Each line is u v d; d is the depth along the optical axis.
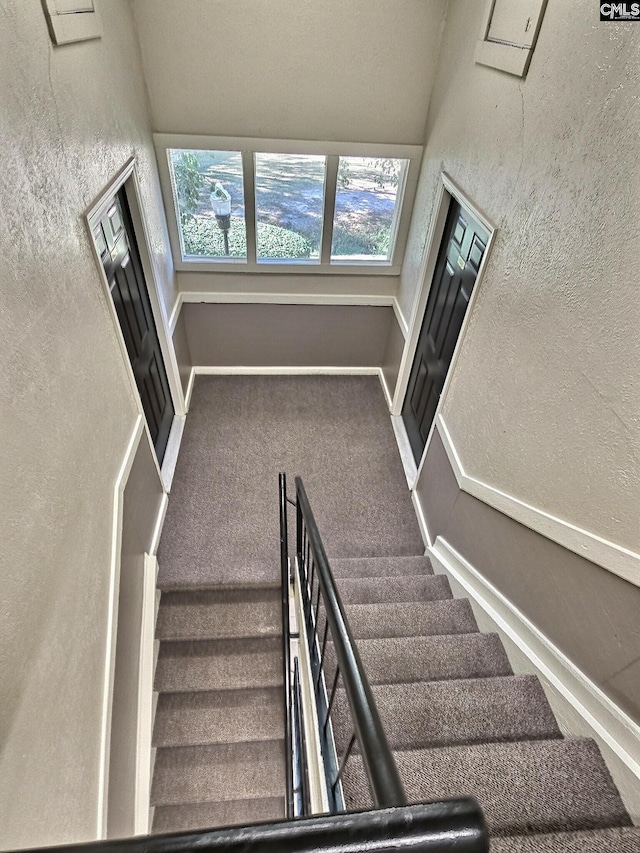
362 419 4.23
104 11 2.34
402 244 3.92
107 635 1.93
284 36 2.96
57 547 1.54
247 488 3.57
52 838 1.31
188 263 3.88
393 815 0.45
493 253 2.21
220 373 4.57
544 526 1.71
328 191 3.62
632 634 1.31
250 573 3.01
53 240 1.70
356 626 2.23
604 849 1.13
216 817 2.50
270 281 4.05
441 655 1.96
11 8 1.46
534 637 1.80
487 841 0.44
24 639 1.29
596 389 1.44
